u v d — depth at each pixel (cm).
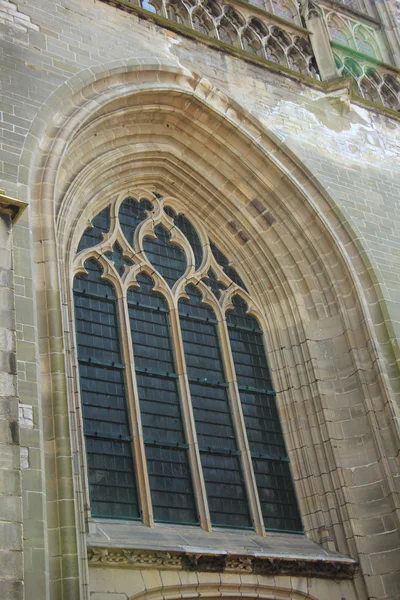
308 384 2525
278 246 2705
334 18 3497
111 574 1892
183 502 2180
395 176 2955
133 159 2586
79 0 2553
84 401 2166
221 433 2364
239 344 2573
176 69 2591
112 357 2283
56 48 2398
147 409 2262
